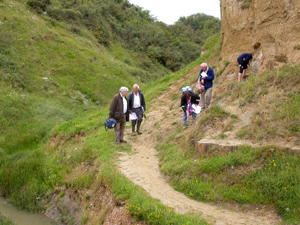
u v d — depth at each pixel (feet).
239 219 15.33
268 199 16.06
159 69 122.21
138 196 18.08
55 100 63.36
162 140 30.17
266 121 20.48
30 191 29.48
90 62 81.82
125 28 132.67
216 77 36.68
